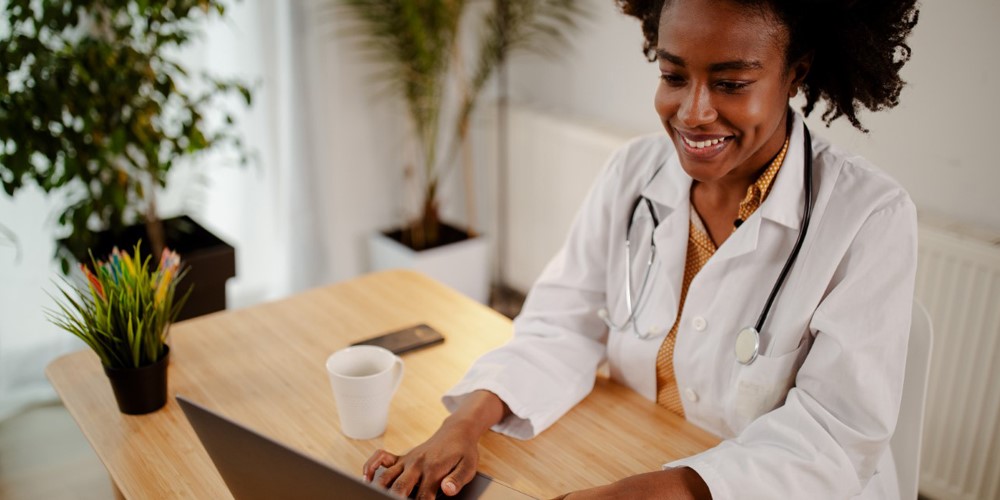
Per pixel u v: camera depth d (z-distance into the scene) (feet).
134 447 4.05
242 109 9.53
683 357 4.27
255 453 3.04
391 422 4.25
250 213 10.03
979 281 6.11
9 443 8.13
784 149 3.97
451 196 11.25
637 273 4.54
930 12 6.35
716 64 3.43
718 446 3.83
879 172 3.90
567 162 9.24
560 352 4.57
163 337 4.45
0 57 6.75
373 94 10.22
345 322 5.24
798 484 3.51
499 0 9.37
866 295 3.70
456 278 10.28
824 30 3.68
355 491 2.80
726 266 4.10
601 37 9.05
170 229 8.65
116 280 4.32
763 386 3.96
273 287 10.55
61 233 8.66
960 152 6.44
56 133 7.09
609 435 4.21
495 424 4.25
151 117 7.68
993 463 6.40
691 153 3.71
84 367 4.79
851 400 3.66
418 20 9.18
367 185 10.62
